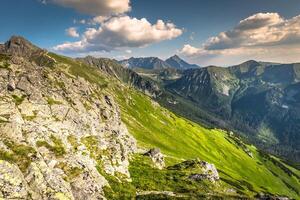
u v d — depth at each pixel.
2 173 48.66
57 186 55.91
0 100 78.31
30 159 57.44
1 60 109.62
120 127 154.38
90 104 137.12
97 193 67.50
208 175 128.25
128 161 118.38
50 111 95.19
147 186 98.25
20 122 73.38
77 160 71.25
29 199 49.25
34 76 109.88
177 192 101.25
